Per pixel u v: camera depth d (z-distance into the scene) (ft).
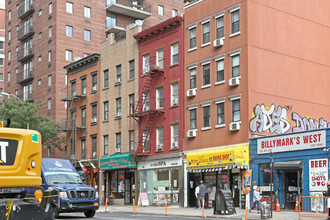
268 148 104.63
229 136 113.80
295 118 118.62
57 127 175.94
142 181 141.38
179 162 127.24
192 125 125.18
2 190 38.83
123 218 82.02
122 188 149.69
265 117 112.68
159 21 228.22
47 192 43.86
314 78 124.47
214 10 121.29
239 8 114.83
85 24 206.08
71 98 173.06
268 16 117.08
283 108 116.47
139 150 139.54
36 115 168.55
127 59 149.89
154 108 137.39
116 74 154.92
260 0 115.96
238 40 114.42
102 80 161.07
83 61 169.17
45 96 202.28
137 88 144.56
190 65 126.41
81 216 86.33
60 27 199.21
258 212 95.66
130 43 149.18
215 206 90.43
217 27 120.47
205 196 115.34
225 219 81.82
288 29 120.78
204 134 120.67
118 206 137.49
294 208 99.60
